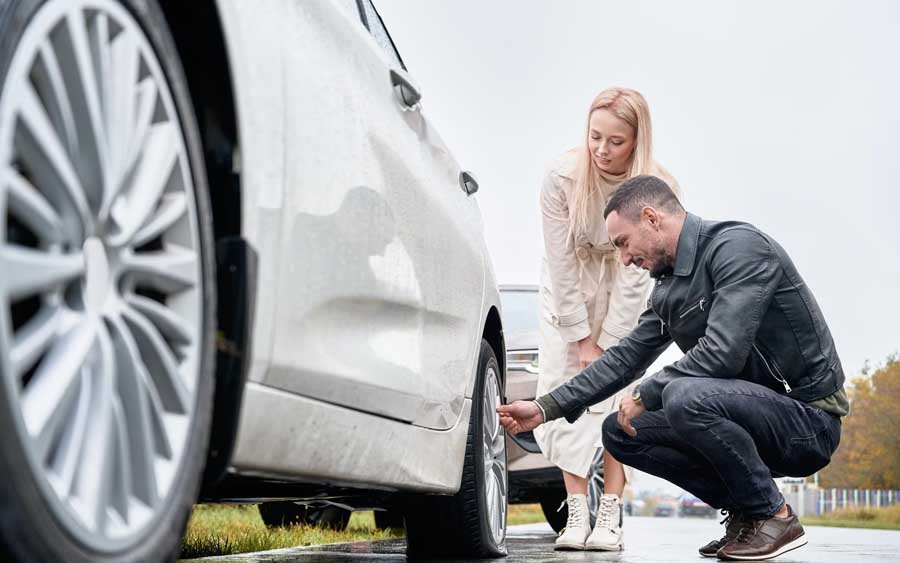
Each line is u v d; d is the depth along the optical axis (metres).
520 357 5.59
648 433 3.42
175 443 1.29
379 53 2.33
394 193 2.16
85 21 1.19
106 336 1.18
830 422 3.21
